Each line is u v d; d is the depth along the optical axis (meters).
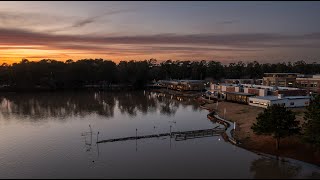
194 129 85.31
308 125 57.81
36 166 56.22
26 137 76.88
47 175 52.00
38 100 148.62
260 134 63.00
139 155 61.72
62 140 73.81
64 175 51.88
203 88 191.25
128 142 71.50
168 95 175.38
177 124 92.31
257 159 58.28
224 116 100.81
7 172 53.53
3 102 141.62
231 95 130.50
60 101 144.75
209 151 63.75
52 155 62.44
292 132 60.81
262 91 117.69
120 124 92.31
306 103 106.00
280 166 54.53
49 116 105.25
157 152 63.50
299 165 54.78
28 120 98.44
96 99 152.88
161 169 53.78
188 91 188.75
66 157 61.06
